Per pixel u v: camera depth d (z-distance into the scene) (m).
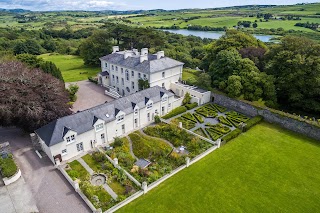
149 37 107.62
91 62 102.06
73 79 84.19
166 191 33.19
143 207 30.53
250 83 57.62
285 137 46.81
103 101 64.31
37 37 166.00
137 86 64.44
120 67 67.81
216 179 35.53
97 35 103.19
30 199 31.66
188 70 84.25
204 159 40.06
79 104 62.34
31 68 59.84
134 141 43.94
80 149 40.88
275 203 31.48
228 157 40.66
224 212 30.09
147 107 50.12
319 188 34.00
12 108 41.34
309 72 53.38
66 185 34.12
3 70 47.06
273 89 56.28
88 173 36.00
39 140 41.06
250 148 43.19
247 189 33.75
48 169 37.31
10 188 33.47
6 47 130.25
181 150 41.31
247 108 55.59
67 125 39.03
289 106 59.84
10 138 45.25
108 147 41.94
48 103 43.44
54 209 30.14
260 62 67.06
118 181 34.34
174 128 46.22
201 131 47.94
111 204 30.36
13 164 35.94
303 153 41.84
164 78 63.41
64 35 183.62
